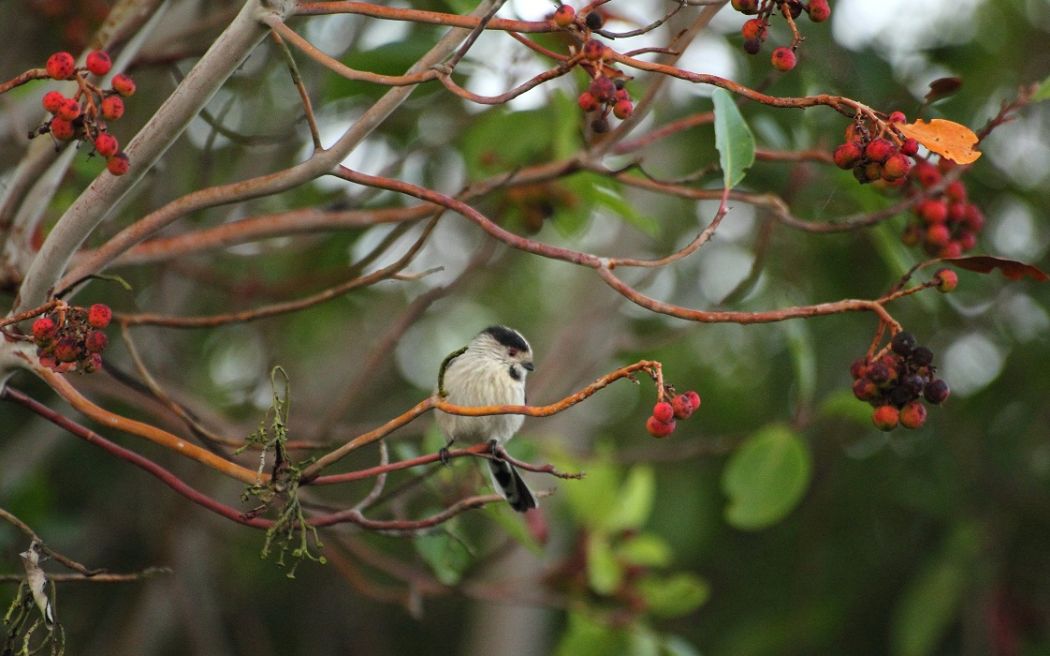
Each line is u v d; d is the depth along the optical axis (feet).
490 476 31.58
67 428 21.34
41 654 40.04
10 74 36.76
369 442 19.94
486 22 18.52
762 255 32.17
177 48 30.27
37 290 20.53
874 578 47.88
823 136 33.14
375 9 18.92
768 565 50.98
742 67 35.96
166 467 48.06
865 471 48.32
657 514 50.93
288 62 19.57
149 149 19.39
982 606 43.50
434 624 59.98
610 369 49.39
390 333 33.06
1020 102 26.05
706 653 49.57
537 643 54.95
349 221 28.37
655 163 47.75
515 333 35.88
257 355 48.88
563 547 49.67
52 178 23.52
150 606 46.65
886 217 27.07
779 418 49.19
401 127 40.63
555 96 32.58
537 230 34.76
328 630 56.85
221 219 40.63
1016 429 46.09
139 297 42.57
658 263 20.30
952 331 45.16
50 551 19.81
